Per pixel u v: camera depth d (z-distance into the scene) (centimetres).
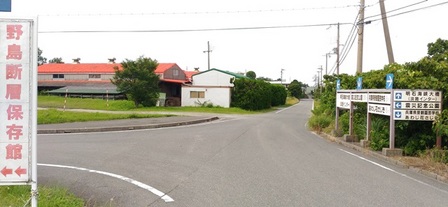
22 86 442
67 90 4572
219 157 1037
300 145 1332
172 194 649
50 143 1323
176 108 3853
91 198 623
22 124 443
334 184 733
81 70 5259
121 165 913
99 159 996
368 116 1266
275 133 1750
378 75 1309
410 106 1053
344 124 1559
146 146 1250
